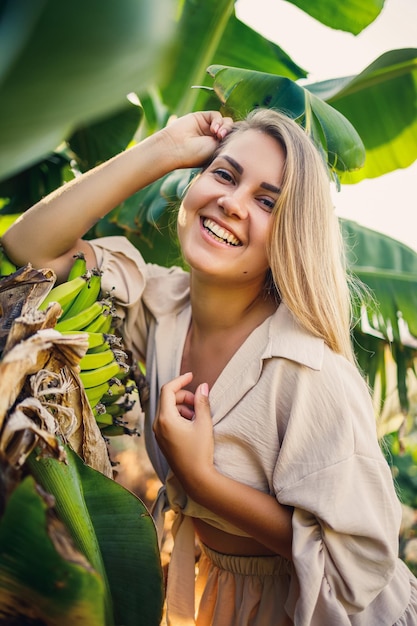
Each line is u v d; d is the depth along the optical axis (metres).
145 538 1.06
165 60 0.37
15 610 0.86
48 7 0.36
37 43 0.37
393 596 1.45
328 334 1.44
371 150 2.32
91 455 1.21
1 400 0.91
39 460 0.99
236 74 1.69
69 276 1.45
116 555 1.05
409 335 2.30
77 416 1.16
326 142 1.66
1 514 0.80
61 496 1.00
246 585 1.53
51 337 0.97
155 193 2.03
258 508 1.38
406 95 2.21
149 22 0.36
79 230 1.45
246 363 1.45
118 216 2.03
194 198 1.42
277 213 1.39
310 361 1.37
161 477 1.64
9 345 0.97
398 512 1.40
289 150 1.40
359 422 1.39
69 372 1.11
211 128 1.55
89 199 1.44
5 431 0.90
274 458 1.42
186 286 1.69
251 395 1.42
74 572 0.81
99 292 1.52
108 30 0.36
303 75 2.21
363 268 2.31
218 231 1.41
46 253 1.46
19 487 0.77
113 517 1.06
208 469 1.37
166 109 2.31
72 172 2.13
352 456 1.35
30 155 0.42
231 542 1.53
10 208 2.01
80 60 0.37
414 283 2.26
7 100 0.39
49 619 0.86
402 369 2.27
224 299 1.49
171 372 1.59
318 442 1.37
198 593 1.67
